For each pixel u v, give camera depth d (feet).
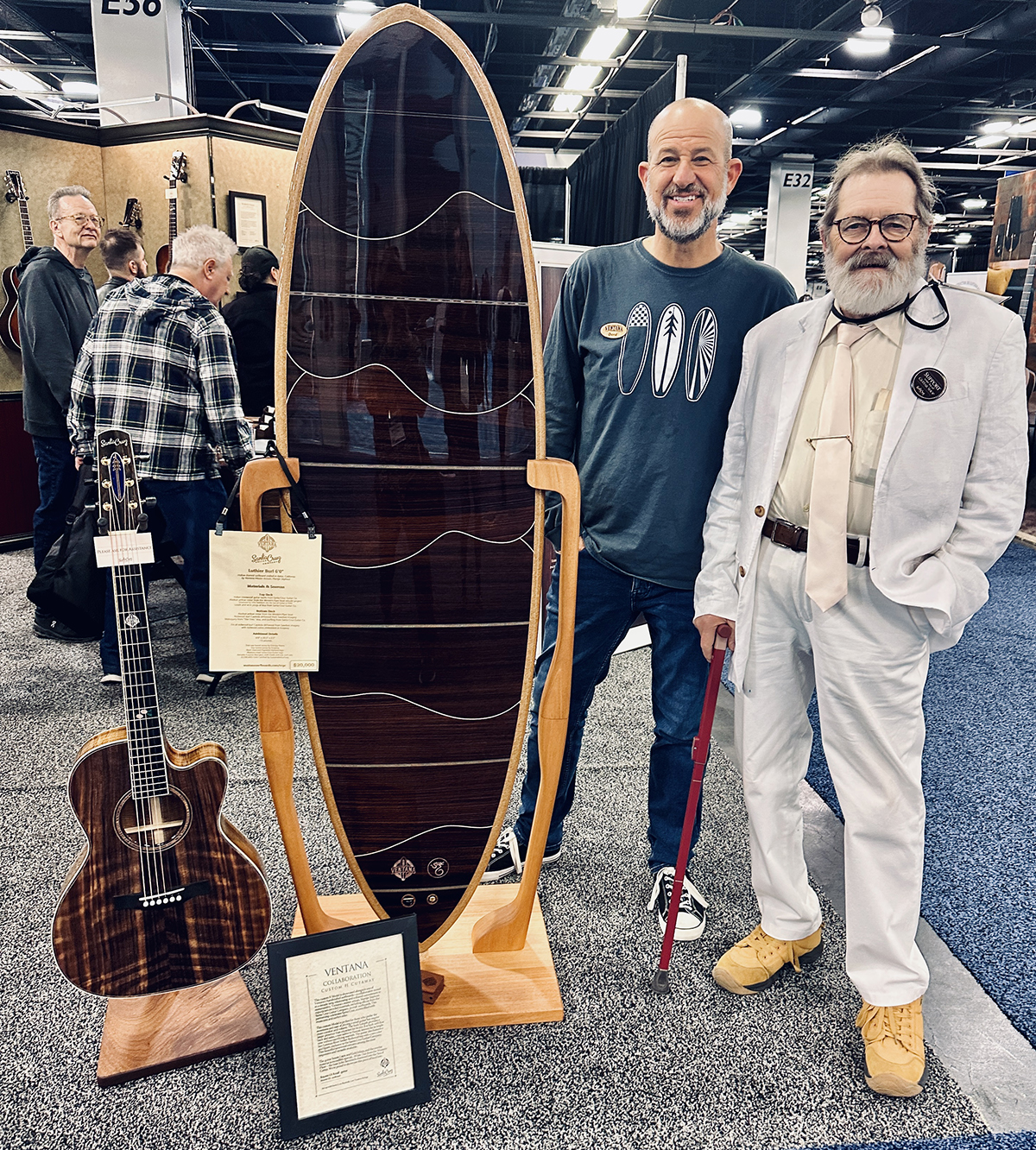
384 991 4.65
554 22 22.72
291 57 29.58
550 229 36.01
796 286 38.42
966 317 4.50
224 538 4.63
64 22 26.53
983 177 45.03
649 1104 4.74
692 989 5.62
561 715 5.30
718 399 5.80
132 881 4.91
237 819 7.52
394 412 4.83
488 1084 4.86
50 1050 5.09
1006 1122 4.63
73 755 8.57
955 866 7.02
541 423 4.99
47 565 9.97
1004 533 4.60
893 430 4.52
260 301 11.39
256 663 4.79
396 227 4.69
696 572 5.97
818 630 4.88
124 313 8.95
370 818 5.24
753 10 26.32
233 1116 4.65
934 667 11.45
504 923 5.73
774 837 5.47
